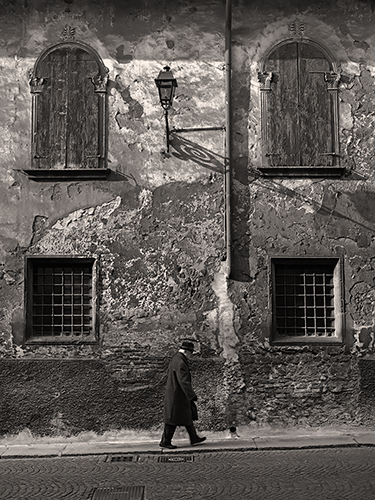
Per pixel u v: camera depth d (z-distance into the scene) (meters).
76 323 11.98
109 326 11.79
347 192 12.08
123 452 10.57
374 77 12.28
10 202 11.95
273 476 8.86
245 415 11.65
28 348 11.69
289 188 12.06
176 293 11.89
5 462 10.18
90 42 12.26
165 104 11.41
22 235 11.90
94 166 11.99
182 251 11.96
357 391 11.73
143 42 12.28
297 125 12.15
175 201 12.04
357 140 12.17
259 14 12.38
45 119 12.08
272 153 12.07
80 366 11.66
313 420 11.64
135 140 12.10
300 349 11.77
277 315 12.05
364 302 11.92
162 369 11.72
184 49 12.27
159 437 11.53
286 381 11.73
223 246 11.98
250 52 12.29
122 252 11.92
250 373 11.74
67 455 10.54
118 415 11.59
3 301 11.78
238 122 12.16
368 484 8.32
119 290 11.87
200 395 11.68
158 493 8.13
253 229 11.99
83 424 11.55
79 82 12.16
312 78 12.24
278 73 12.24
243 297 11.89
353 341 11.84
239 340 11.80
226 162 12.03
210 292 11.90
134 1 12.35
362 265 11.98
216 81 12.23
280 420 11.64
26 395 11.59
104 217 11.97
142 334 11.79
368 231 12.04
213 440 11.28
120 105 12.15
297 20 12.37
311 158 12.10
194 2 12.36
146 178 12.05
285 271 12.16
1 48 12.20
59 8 12.30
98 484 8.64
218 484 8.50
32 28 12.27
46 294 12.00
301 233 11.99
